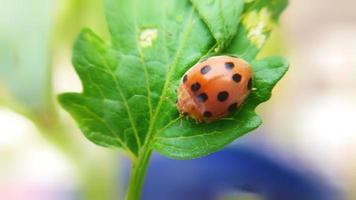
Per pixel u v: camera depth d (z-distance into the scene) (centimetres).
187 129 8
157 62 8
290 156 15
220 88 8
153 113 8
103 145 8
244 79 8
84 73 8
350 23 24
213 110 8
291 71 18
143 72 8
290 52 17
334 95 21
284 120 17
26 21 11
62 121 12
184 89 8
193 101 8
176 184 13
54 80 12
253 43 8
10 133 15
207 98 8
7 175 16
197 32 8
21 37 11
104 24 12
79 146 12
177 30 8
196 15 8
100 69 8
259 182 13
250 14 8
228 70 8
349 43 23
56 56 12
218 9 8
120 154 12
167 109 8
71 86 12
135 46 8
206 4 8
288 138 17
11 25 11
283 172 13
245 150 13
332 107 20
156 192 13
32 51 11
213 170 13
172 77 8
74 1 12
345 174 17
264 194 13
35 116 12
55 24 12
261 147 14
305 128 19
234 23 8
